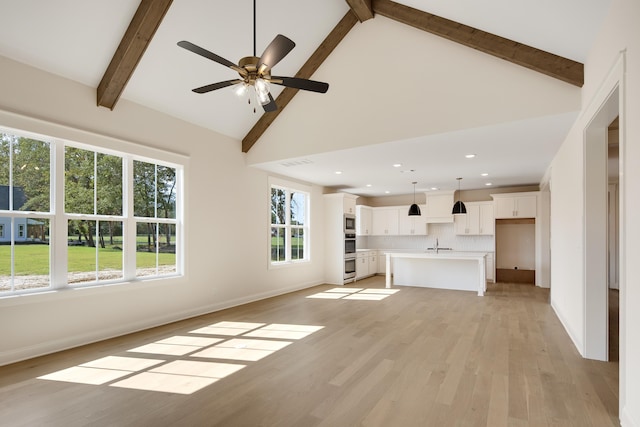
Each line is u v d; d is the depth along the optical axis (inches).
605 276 130.7
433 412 91.1
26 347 129.5
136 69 157.1
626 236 85.4
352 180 299.9
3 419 87.5
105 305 154.5
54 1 120.9
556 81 139.1
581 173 138.1
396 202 415.8
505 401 97.3
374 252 394.0
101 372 116.9
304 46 191.5
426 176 281.3
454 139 173.5
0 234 127.3
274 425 85.0
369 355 133.4
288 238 286.2
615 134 175.3
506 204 328.8
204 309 202.2
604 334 129.5
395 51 175.5
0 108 123.9
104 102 153.6
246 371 117.8
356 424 85.5
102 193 159.9
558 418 88.5
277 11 165.9
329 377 113.0
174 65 163.5
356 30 187.3
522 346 144.8
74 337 143.3
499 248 366.0
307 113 206.5
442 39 162.9
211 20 153.9
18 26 121.8
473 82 155.3
